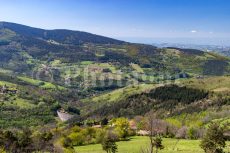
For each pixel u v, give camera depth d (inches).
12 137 3949.3
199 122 6875.0
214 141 2765.7
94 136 5452.8
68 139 5147.6
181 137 5403.5
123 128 5659.5
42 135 4886.8
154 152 3243.1
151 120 2832.2
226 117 7288.4
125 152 4239.7
